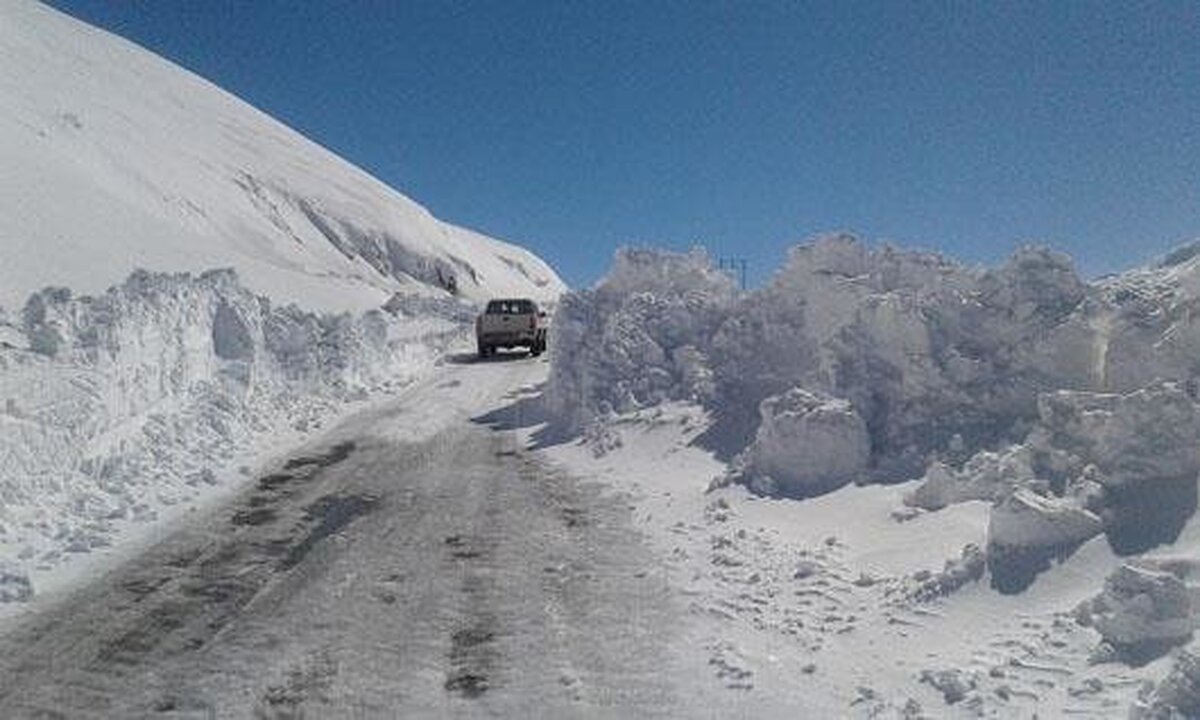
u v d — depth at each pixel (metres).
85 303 14.16
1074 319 11.45
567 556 9.64
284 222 70.62
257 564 9.28
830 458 11.81
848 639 7.62
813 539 10.19
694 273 20.25
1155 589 6.79
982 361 12.04
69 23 87.50
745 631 7.73
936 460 11.36
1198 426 8.70
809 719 6.20
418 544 9.98
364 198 87.38
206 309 17.64
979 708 6.28
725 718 6.20
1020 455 10.09
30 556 9.35
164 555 9.55
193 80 94.56
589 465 14.14
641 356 17.25
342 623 7.76
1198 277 10.36
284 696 6.45
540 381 22.64
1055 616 7.40
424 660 7.07
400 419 17.88
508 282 106.69
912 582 8.57
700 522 10.94
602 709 6.31
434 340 29.86
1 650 7.15
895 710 6.27
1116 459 8.92
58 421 11.66
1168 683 5.87
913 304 12.68
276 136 91.69
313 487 12.55
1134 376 10.32
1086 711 6.12
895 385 12.52
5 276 16.67
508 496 12.13
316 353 20.86
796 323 15.60
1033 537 8.31
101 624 7.71
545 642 7.42
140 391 14.16
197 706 6.29
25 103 50.72
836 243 15.45
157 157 60.84
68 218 24.97
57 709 6.22
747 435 14.21
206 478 12.74
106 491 11.55
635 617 7.98
